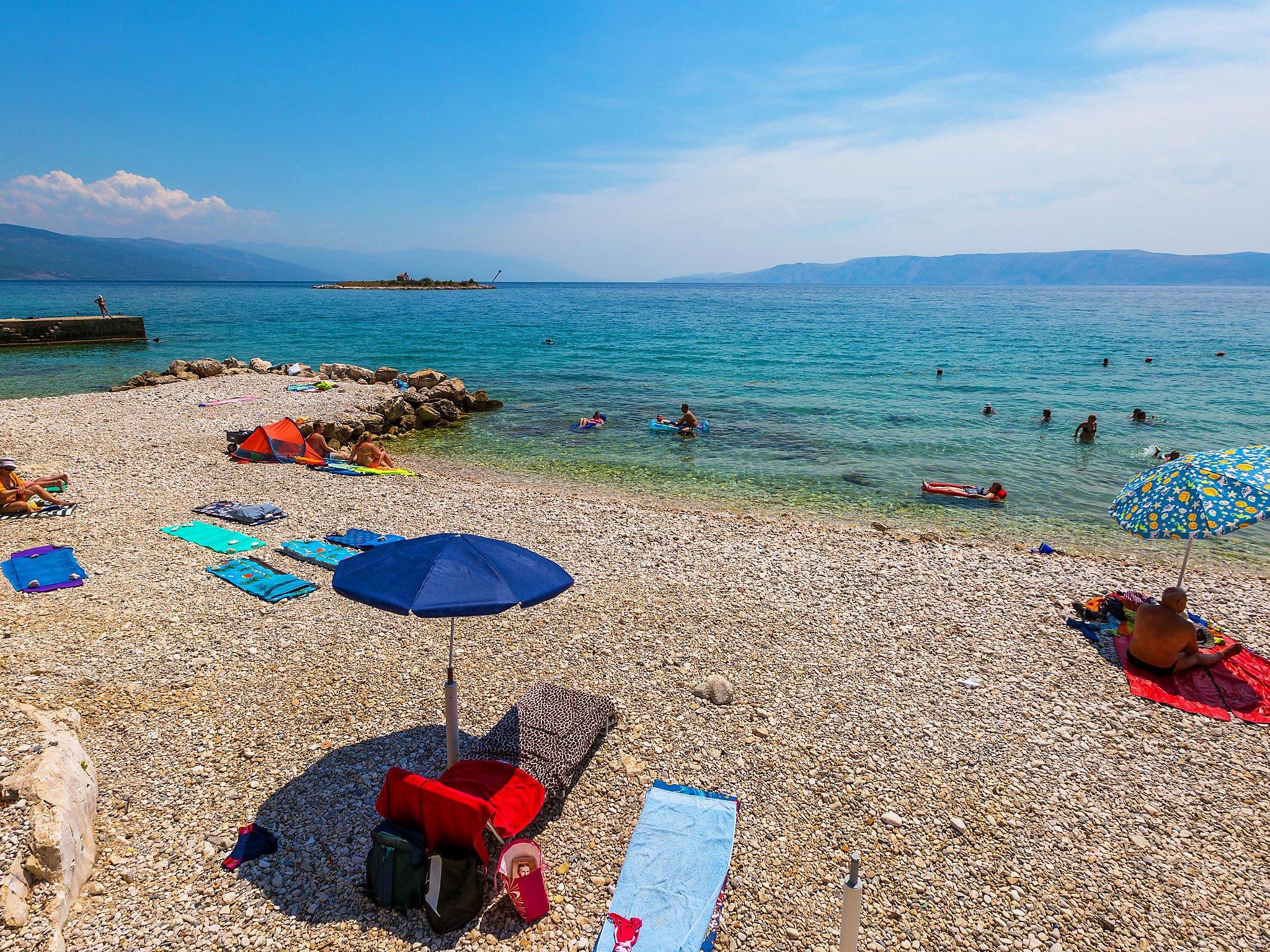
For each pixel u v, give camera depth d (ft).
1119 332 172.24
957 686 21.80
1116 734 19.66
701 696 20.75
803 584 28.91
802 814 16.29
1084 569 31.63
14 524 31.14
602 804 16.33
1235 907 14.14
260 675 20.75
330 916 13.00
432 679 21.13
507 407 74.38
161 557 28.50
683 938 12.71
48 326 111.65
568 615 25.52
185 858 14.12
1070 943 13.21
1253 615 27.37
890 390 83.97
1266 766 18.49
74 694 18.97
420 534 32.63
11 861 12.25
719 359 111.55
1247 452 23.67
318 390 71.67
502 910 13.35
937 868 14.87
